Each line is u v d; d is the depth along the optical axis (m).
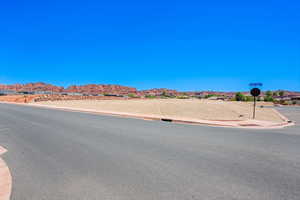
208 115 18.03
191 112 19.83
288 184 3.72
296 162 4.95
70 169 4.43
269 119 16.80
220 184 3.71
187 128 10.29
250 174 4.18
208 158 5.23
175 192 3.40
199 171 4.33
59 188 3.55
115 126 10.67
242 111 21.03
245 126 11.95
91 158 5.20
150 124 11.65
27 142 6.94
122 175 4.11
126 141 7.13
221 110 20.83
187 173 4.22
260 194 3.34
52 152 5.73
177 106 24.33
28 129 9.57
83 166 4.62
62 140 7.26
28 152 5.74
